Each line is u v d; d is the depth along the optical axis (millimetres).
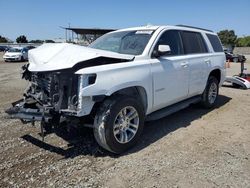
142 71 4770
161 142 4961
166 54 5133
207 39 7082
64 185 3609
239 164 4156
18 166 4102
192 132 5480
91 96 4078
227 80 10672
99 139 4293
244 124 5988
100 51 4590
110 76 4266
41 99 4543
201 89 6652
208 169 4004
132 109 4555
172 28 5852
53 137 5164
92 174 3871
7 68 20688
